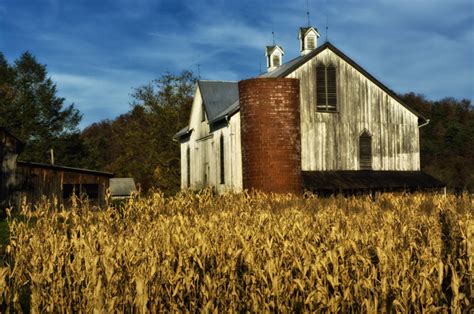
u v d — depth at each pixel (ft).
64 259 33.94
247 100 95.40
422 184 105.50
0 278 29.01
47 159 226.99
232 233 34.99
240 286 27.68
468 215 44.47
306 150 102.27
